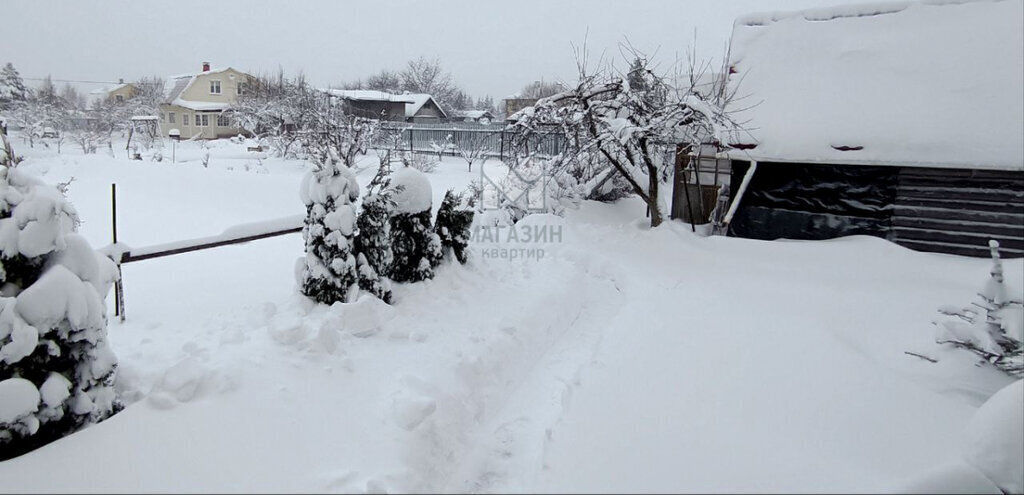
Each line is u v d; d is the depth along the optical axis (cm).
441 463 384
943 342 478
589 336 639
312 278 546
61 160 2070
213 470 328
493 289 705
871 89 1009
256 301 655
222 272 794
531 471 376
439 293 643
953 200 903
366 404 407
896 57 1033
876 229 991
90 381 373
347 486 321
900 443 387
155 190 1587
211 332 512
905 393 455
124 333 539
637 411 432
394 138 2800
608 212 1344
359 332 502
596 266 917
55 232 357
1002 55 945
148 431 355
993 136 854
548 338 614
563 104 1245
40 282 346
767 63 1157
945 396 453
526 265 846
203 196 1494
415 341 516
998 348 441
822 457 371
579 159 1238
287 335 459
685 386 472
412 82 6506
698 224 1252
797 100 1059
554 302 684
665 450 380
